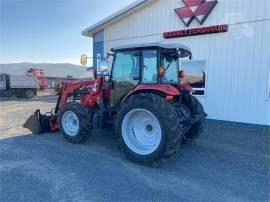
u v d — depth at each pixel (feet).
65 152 14.20
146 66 13.79
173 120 11.55
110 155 13.71
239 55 23.12
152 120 12.42
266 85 21.80
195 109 15.72
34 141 16.58
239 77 23.25
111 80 15.47
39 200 8.79
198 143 16.46
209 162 12.82
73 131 16.21
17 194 9.21
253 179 10.74
